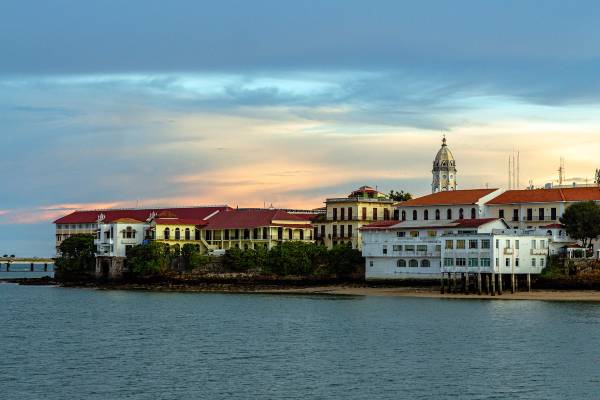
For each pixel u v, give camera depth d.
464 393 90.31
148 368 104.62
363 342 121.88
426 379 96.62
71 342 126.38
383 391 91.44
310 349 116.94
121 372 102.25
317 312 161.12
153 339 128.62
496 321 141.75
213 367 104.81
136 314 164.88
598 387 92.56
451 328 134.00
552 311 156.00
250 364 106.50
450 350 114.06
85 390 93.12
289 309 168.25
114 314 165.62
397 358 108.94
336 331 133.75
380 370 101.62
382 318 148.50
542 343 118.75
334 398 88.75
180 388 93.62
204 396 90.19
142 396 90.44
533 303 171.12
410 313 155.25
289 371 101.81
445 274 199.00
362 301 182.38
